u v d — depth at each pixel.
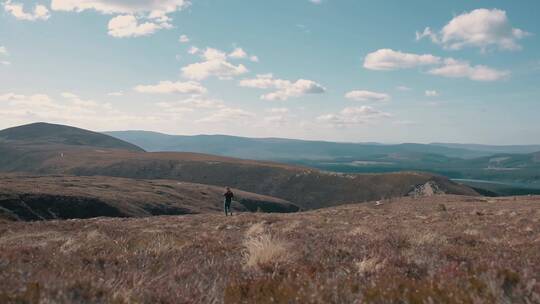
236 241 14.09
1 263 8.04
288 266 7.84
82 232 19.25
